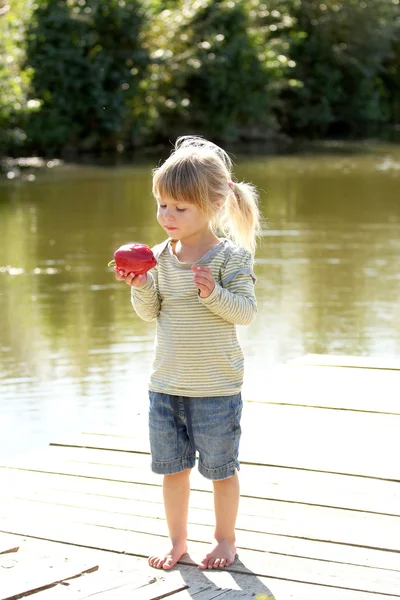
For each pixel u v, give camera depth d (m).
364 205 15.45
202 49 26.83
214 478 3.44
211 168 3.36
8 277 10.24
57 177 20.03
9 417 6.00
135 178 19.73
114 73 24.42
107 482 4.22
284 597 3.20
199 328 3.37
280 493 4.06
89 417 6.04
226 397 3.41
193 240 3.47
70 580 3.30
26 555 3.52
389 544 3.59
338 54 33.66
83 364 7.14
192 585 3.30
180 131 27.91
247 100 28.72
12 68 23.25
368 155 25.03
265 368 6.95
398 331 8.06
